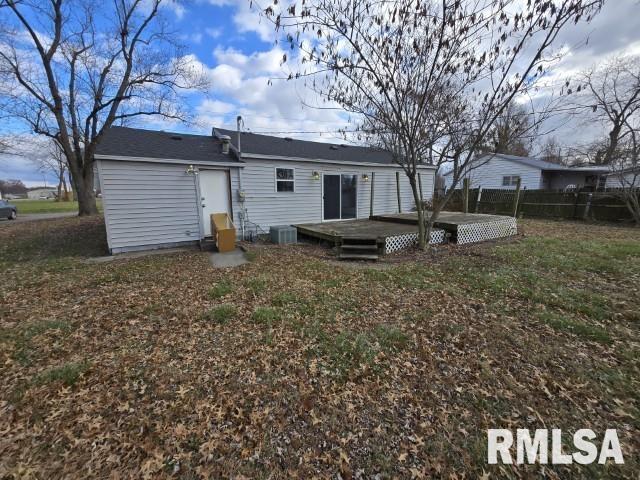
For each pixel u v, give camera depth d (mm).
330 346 2859
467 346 2842
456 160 6605
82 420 2004
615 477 1593
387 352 2762
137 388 2324
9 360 2721
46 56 11914
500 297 3992
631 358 2578
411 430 1910
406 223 9359
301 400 2180
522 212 13469
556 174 19953
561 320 3248
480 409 2072
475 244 7699
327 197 10617
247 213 8938
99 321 3469
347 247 6824
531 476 1606
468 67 5223
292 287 4520
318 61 5055
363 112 6141
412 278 4895
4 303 4074
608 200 11078
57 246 8016
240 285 4621
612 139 13828
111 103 13031
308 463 1700
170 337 3094
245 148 9516
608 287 4191
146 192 7379
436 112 6051
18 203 31500
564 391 2221
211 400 2188
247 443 1827
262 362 2639
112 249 7090
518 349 2773
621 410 2029
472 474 1623
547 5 4125
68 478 1604
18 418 2031
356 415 2037
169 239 7809
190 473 1634
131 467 1670
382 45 5160
